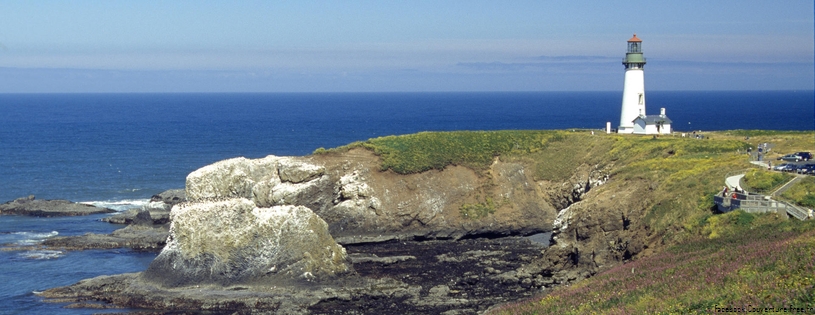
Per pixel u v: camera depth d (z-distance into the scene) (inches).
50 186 5260.8
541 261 3002.0
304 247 2829.7
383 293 2667.3
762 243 2140.7
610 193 3097.9
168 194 4512.8
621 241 2792.8
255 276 2775.6
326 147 7672.2
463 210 3823.8
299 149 7514.8
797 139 3868.1
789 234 2180.1
